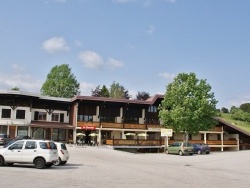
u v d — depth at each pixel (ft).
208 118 194.70
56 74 284.00
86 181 57.77
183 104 192.03
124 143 195.83
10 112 193.98
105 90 342.64
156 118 228.22
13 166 78.74
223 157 149.89
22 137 164.86
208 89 196.24
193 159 138.21
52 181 55.98
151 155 158.71
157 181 61.62
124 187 52.54
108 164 96.84
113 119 219.41
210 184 59.77
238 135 244.42
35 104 206.80
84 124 206.18
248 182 64.80
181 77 200.95
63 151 88.48
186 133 195.31
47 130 205.98
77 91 287.07
